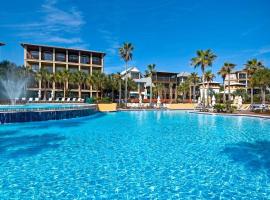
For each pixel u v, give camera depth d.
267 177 8.44
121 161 10.30
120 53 50.28
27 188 7.39
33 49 59.66
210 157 11.02
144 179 8.22
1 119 20.38
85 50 63.53
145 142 14.28
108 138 15.45
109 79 57.53
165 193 7.12
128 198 6.78
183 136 16.44
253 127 21.34
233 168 9.43
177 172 8.95
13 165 9.62
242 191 7.26
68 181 7.98
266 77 37.25
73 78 54.81
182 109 48.31
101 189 7.38
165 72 77.06
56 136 15.92
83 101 50.94
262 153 11.79
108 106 39.34
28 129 18.52
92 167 9.45
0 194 6.96
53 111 24.06
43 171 8.94
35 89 55.28
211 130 19.39
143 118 29.52
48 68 60.81
